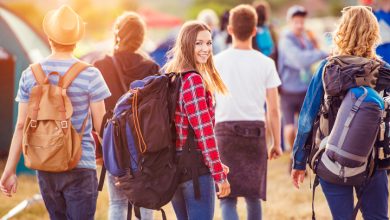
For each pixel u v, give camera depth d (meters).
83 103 4.14
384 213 4.19
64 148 4.02
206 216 4.10
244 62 5.25
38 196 7.04
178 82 4.06
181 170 4.07
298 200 7.59
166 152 4.03
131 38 5.05
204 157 4.06
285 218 6.84
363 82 4.02
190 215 4.11
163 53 10.84
